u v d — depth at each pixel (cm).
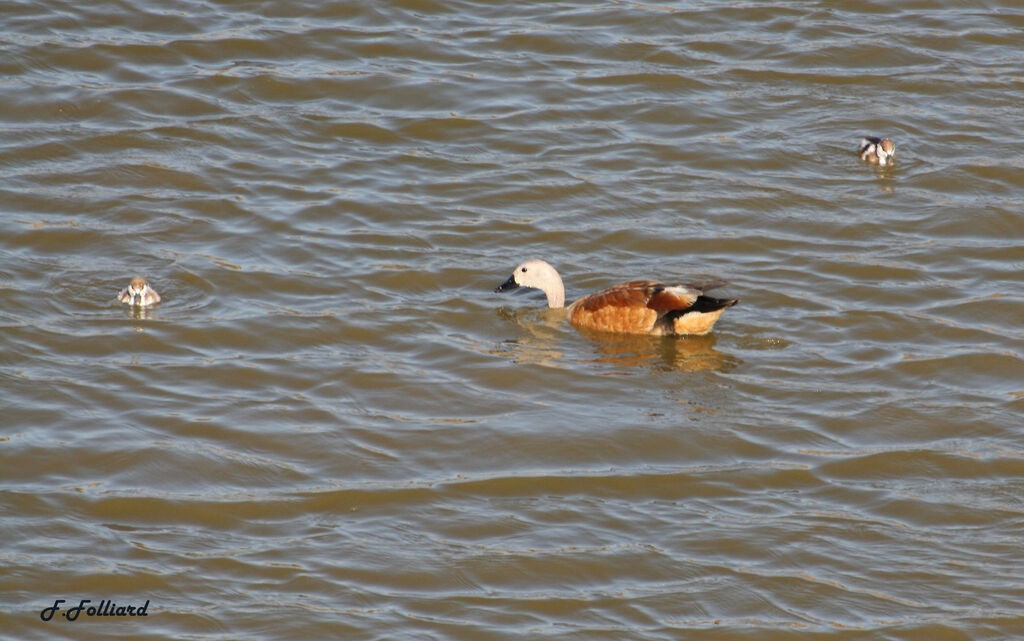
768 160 2297
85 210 2047
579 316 1822
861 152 2292
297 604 1233
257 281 1883
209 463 1456
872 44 2702
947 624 1221
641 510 1396
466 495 1417
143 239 1978
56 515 1353
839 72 2608
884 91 2544
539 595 1256
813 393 1639
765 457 1501
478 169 2252
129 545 1314
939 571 1298
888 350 1744
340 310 1819
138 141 2270
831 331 1794
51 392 1580
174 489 1411
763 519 1381
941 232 2077
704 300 1753
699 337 1784
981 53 2689
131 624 1199
